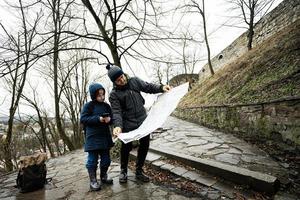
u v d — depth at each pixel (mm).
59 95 10859
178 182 3824
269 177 3256
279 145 4918
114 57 6566
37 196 3893
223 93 10727
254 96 6961
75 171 5172
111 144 3867
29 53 5195
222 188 3451
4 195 4133
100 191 3672
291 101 4523
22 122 14102
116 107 3328
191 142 6434
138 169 3914
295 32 8992
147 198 3299
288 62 7004
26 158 4215
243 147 5426
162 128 9641
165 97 3150
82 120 3639
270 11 13984
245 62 12086
